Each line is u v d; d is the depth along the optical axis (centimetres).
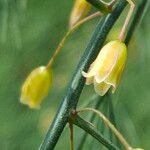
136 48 13
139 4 8
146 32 11
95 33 8
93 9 10
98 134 7
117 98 10
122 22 11
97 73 7
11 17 10
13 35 11
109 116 9
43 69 9
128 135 11
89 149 10
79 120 7
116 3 8
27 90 9
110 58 7
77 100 8
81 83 8
